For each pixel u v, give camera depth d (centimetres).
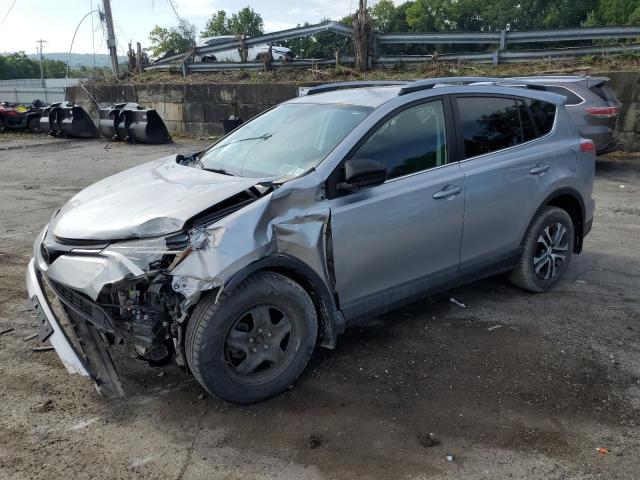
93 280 284
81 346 321
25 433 294
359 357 373
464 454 277
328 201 332
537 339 396
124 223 303
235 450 281
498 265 437
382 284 364
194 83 1719
